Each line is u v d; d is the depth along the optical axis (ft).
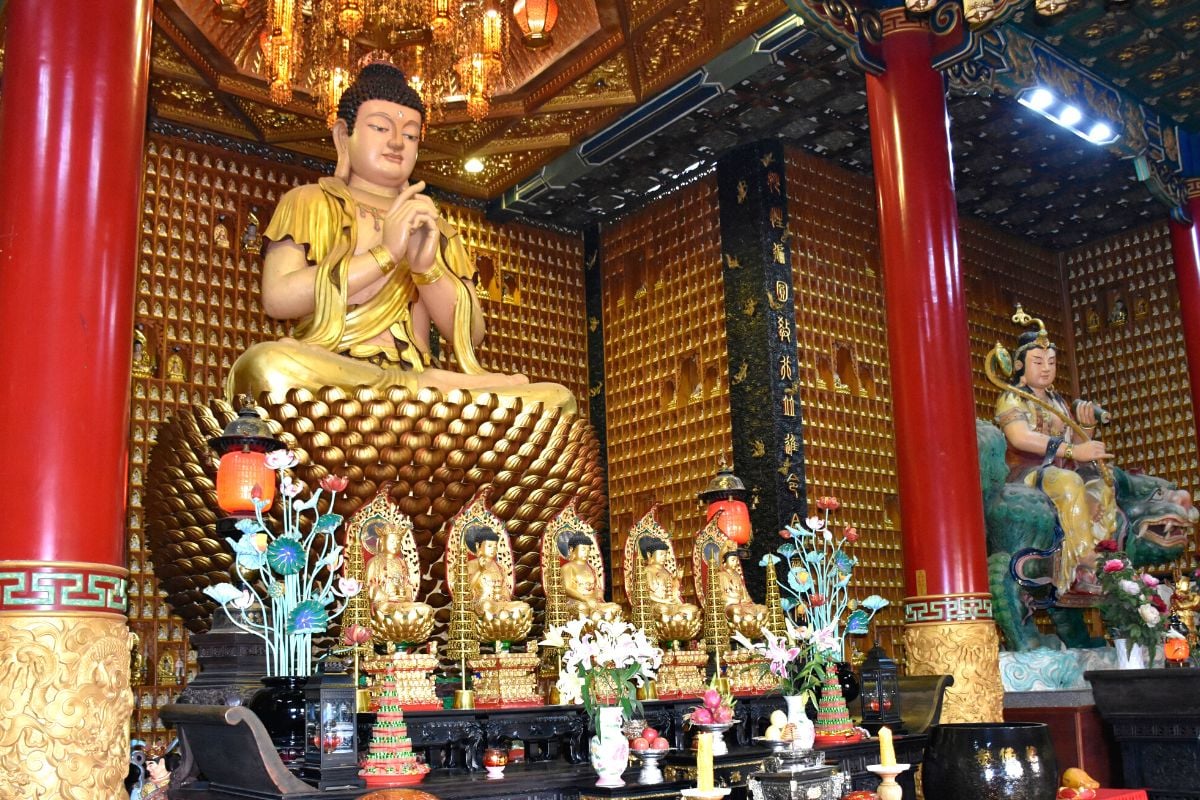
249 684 21.70
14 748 16.75
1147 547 38.40
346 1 34.86
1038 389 39.37
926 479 31.19
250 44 40.06
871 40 33.81
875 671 26.37
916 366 31.78
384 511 23.12
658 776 20.26
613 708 19.90
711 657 26.61
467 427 29.01
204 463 27.84
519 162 46.50
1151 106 43.68
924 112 33.30
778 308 42.88
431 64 42.73
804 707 24.86
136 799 23.20
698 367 45.19
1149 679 28.53
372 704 21.12
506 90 42.96
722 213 44.83
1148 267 53.36
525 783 19.12
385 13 39.86
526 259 49.47
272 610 22.47
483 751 21.03
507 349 47.96
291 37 34.91
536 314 49.14
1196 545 48.93
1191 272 44.45
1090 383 54.39
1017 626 35.78
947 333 31.86
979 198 50.34
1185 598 34.12
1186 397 51.29
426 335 34.86
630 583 26.84
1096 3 36.70
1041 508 36.06
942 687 28.14
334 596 22.62
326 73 41.60
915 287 32.17
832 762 22.95
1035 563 36.47
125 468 18.81
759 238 43.39
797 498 41.45
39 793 16.74
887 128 33.53
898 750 25.46
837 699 24.76
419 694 20.65
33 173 18.51
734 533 28.07
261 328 41.34
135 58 19.74
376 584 22.07
